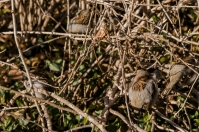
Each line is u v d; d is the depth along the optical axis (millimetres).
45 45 14188
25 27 14461
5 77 12945
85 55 11523
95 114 12078
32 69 13125
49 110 11953
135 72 11617
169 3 12914
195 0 12617
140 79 11016
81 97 12469
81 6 13633
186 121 12242
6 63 10734
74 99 12180
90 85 12453
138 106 11008
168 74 11836
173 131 11250
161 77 11430
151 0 12680
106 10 11078
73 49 13516
